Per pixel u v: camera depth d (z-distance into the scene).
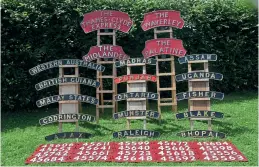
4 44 8.72
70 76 7.36
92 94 9.78
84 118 7.32
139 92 7.35
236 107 9.30
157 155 6.25
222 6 10.16
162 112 9.22
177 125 8.09
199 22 9.97
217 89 10.66
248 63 10.62
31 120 8.73
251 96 10.53
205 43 10.05
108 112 9.48
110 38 9.52
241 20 10.23
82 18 9.24
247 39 10.57
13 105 8.95
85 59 8.55
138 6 9.55
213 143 6.86
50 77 9.36
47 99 7.24
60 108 7.32
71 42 9.17
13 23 8.71
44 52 8.96
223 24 10.20
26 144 6.99
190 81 7.36
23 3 8.88
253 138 7.07
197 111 7.22
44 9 9.06
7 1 8.66
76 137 7.25
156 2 9.62
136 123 8.30
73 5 9.20
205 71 7.36
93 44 9.43
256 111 8.91
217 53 10.26
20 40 8.92
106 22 8.58
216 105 9.54
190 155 6.23
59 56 9.36
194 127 7.89
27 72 9.07
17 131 7.87
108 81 9.64
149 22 8.55
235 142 6.91
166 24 8.49
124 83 9.88
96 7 9.27
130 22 8.63
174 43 8.49
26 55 8.91
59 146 6.85
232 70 10.55
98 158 6.14
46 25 9.04
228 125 7.94
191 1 10.29
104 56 8.57
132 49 9.78
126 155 6.28
